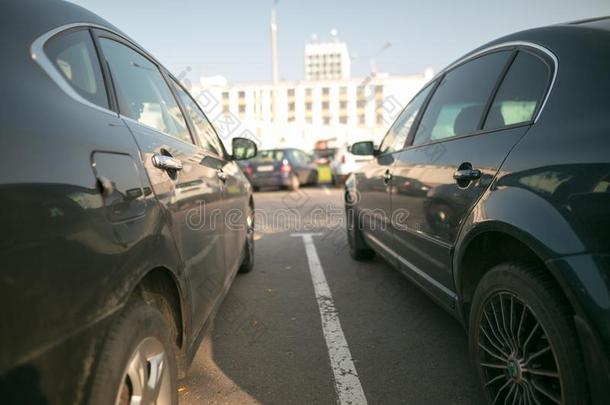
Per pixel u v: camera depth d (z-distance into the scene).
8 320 1.02
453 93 2.97
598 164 1.46
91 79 1.71
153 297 1.83
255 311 3.68
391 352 2.92
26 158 1.14
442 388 2.47
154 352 1.65
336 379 2.59
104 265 1.33
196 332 2.26
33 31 1.48
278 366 2.76
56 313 1.14
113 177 1.48
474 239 2.13
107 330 1.33
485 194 2.02
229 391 2.48
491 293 1.98
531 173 1.75
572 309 1.57
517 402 1.87
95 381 1.26
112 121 1.68
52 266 1.14
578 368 1.51
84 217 1.28
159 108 2.45
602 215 1.41
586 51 1.80
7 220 1.04
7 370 1.01
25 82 1.30
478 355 2.12
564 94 1.78
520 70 2.21
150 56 2.69
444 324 3.35
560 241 1.52
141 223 1.60
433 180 2.67
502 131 2.11
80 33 1.78
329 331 3.27
